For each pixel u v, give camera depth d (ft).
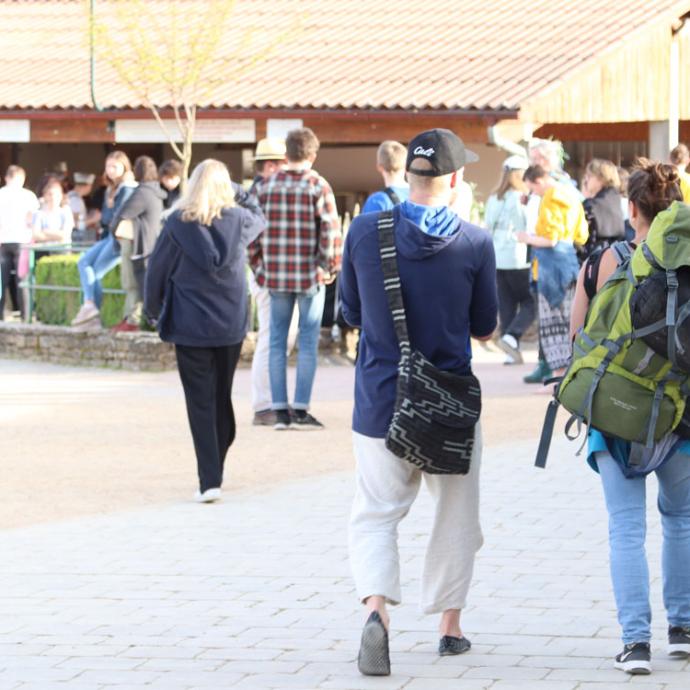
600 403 47.24
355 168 213.46
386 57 197.47
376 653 47.83
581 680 46.93
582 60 183.62
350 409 107.76
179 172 138.72
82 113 195.83
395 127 183.21
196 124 192.03
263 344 100.12
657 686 46.11
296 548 66.39
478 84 182.91
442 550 49.93
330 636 52.90
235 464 87.10
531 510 71.72
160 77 183.11
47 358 146.51
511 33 198.59
